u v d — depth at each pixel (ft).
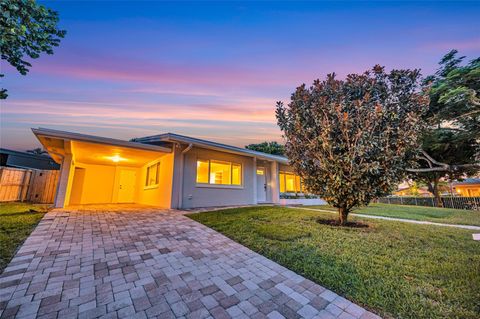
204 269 9.63
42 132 18.69
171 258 10.76
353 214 26.99
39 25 12.12
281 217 21.70
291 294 7.64
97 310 6.37
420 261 10.49
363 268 9.71
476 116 35.94
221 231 16.11
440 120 37.35
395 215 27.12
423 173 55.98
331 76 18.75
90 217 19.84
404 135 15.43
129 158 32.71
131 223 18.06
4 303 6.47
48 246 11.57
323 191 18.52
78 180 36.04
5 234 12.92
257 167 40.29
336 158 16.60
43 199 30.76
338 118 16.71
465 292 7.63
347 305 7.00
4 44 11.34
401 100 16.70
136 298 7.10
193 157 30.12
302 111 18.90
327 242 13.43
